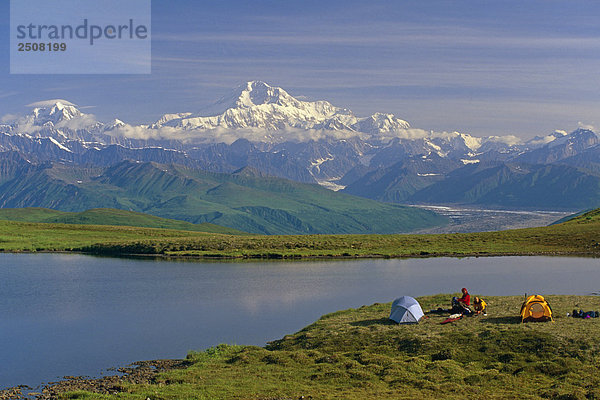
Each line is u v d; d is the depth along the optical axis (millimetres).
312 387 35250
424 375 36312
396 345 43844
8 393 38844
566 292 78000
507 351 40344
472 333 44375
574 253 130875
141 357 48719
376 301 73750
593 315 47812
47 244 160500
